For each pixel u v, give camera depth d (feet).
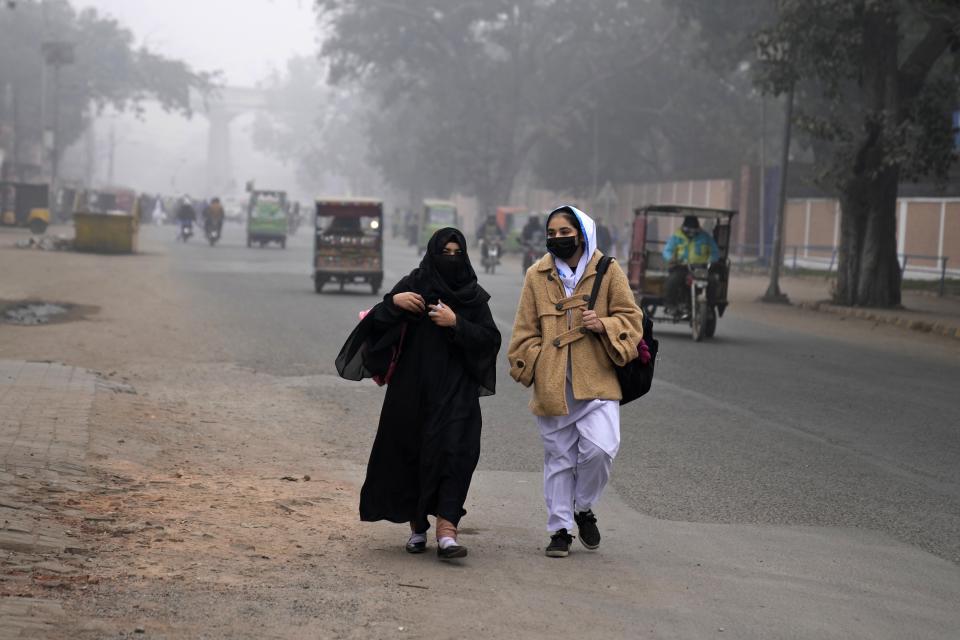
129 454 55.93
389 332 39.68
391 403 40.01
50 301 146.20
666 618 34.27
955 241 260.42
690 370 102.32
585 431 40.45
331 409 77.20
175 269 232.73
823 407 82.69
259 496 49.39
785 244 328.29
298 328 128.57
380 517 40.50
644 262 138.41
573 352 40.42
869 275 186.80
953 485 57.47
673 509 50.93
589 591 36.88
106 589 33.55
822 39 172.65
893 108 182.39
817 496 54.13
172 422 67.62
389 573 37.81
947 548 45.24
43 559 35.83
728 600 36.58
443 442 39.22
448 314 38.96
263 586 35.19
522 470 59.11
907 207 275.18
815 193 319.47
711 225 143.54
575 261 41.37
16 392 70.03
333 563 38.75
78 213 278.46
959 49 177.88
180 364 95.76
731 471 59.52
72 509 42.70
